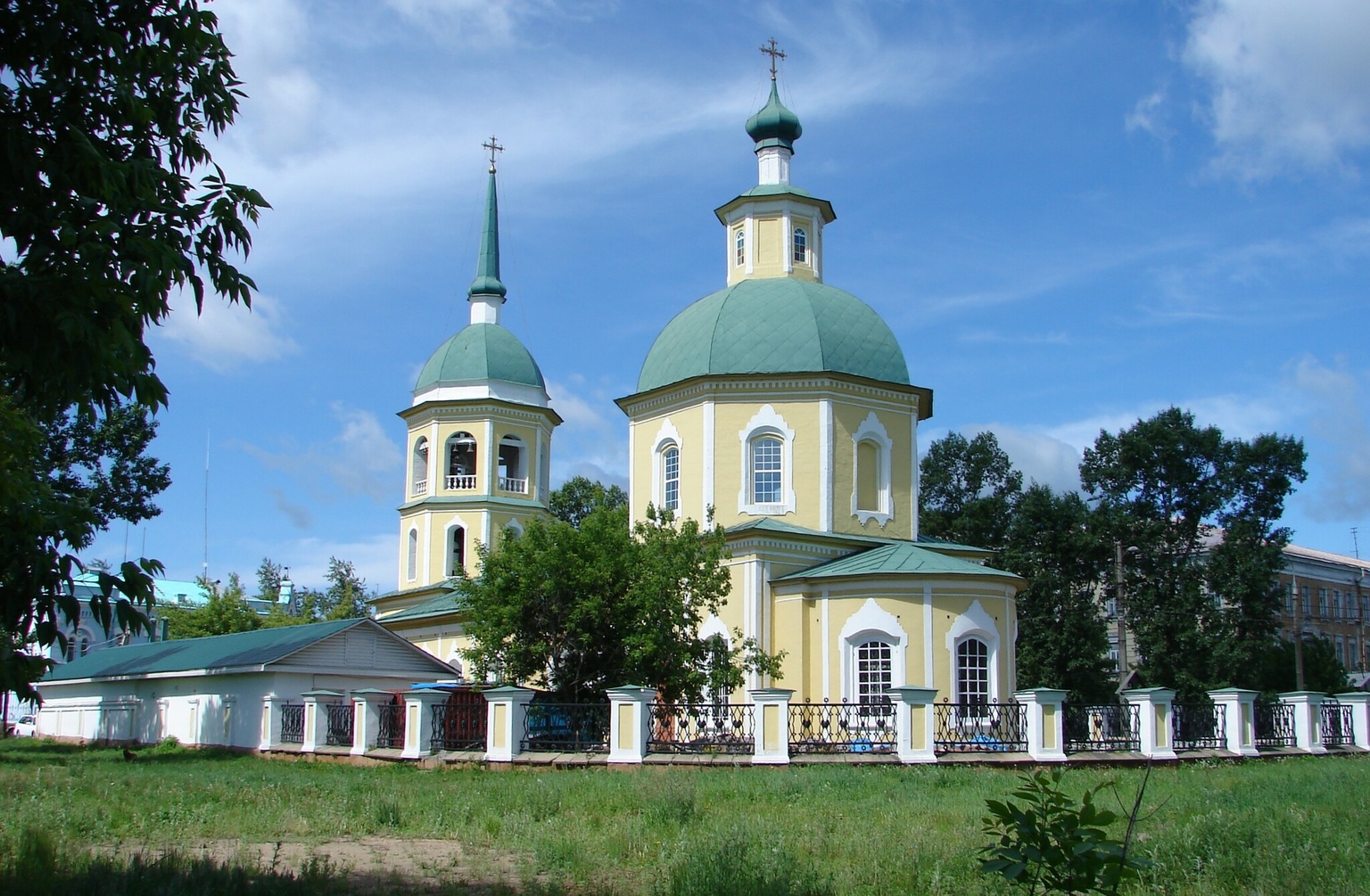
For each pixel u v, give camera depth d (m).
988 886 10.53
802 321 33.09
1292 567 77.44
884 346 33.81
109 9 8.59
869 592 29.12
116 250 7.86
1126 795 17.36
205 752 31.61
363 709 25.95
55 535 8.02
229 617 55.44
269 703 29.61
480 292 46.41
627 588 25.94
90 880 10.28
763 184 37.25
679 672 25.66
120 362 7.73
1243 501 50.12
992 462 55.75
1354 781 18.86
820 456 31.95
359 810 15.95
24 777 22.22
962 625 28.62
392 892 10.67
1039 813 8.02
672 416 33.72
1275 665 55.72
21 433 7.89
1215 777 20.30
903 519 33.12
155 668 36.69
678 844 12.66
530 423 45.03
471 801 16.72
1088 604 50.25
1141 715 23.86
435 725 24.45
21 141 7.82
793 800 17.09
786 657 29.94
